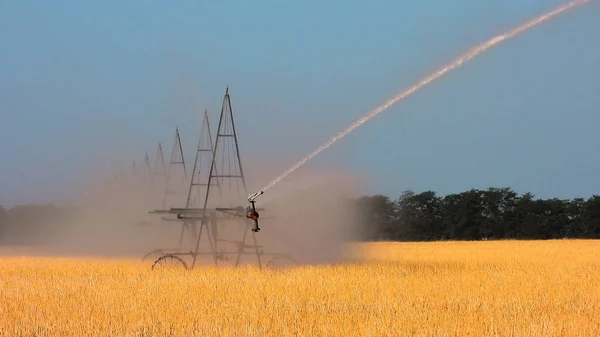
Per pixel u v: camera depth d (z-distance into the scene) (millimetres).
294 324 38344
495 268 73000
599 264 80750
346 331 36625
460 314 41594
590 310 43094
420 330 36625
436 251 126312
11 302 46062
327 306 44250
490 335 35688
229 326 38188
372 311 42781
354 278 57938
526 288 52406
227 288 51812
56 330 37469
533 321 39438
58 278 61312
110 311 42156
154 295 48406
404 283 55062
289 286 52656
